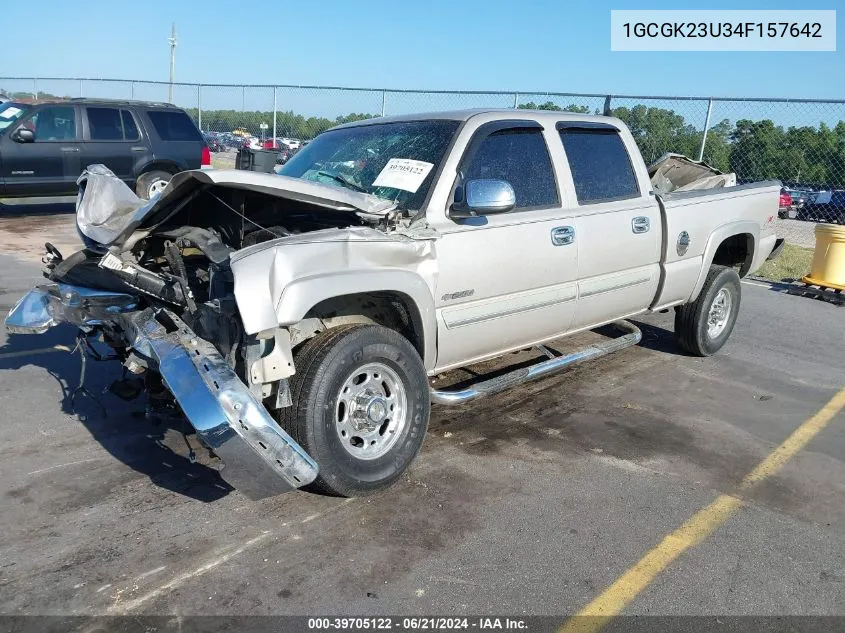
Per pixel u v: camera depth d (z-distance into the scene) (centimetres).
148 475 382
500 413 490
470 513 358
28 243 1053
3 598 280
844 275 909
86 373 530
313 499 365
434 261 385
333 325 372
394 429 374
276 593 290
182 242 373
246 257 312
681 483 400
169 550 316
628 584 306
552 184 467
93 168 436
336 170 454
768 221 662
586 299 490
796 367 627
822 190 1546
